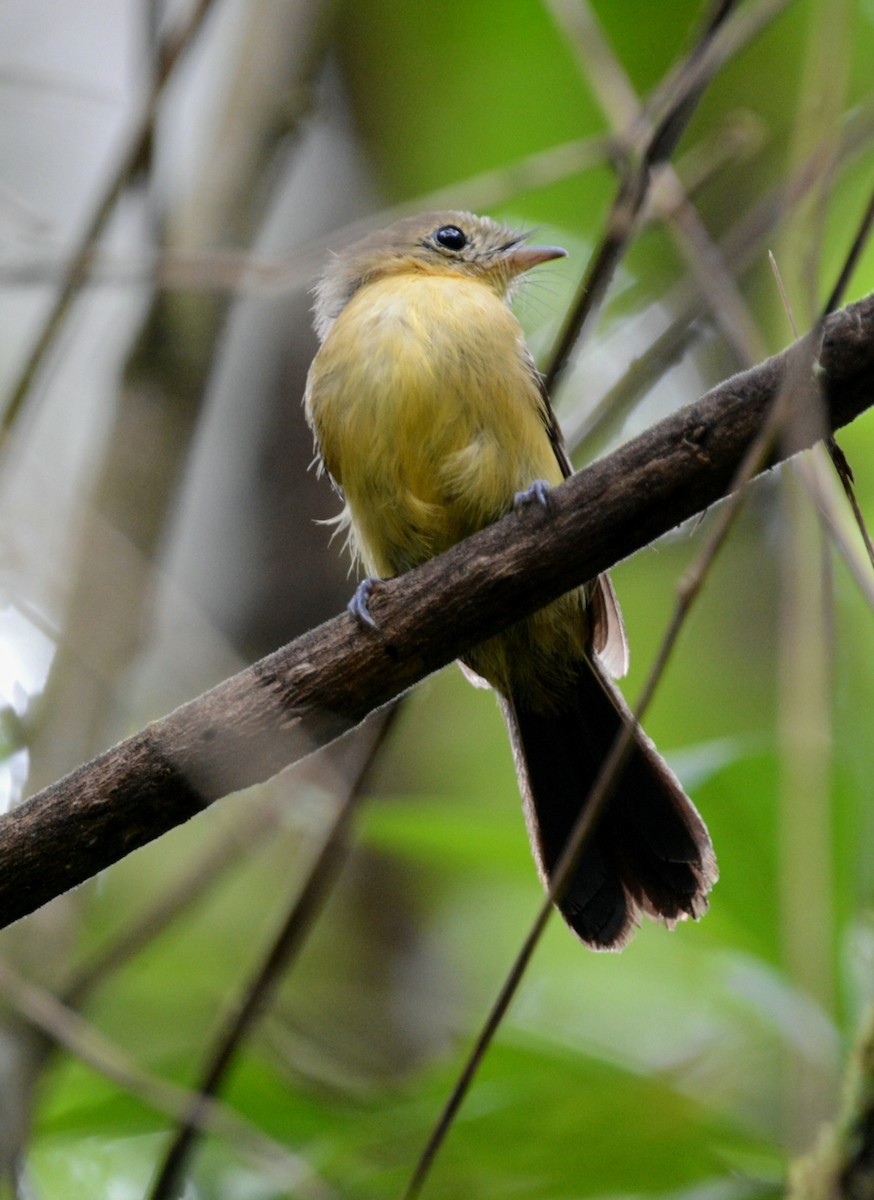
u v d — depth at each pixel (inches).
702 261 362.9
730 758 362.3
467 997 520.1
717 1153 348.2
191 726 270.7
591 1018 484.4
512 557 277.4
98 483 434.6
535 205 595.5
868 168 525.3
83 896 413.4
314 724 277.7
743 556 585.3
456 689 581.6
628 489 273.1
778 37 577.0
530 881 434.3
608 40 578.9
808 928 311.4
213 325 448.5
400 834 374.0
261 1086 389.4
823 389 261.6
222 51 536.1
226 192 459.2
